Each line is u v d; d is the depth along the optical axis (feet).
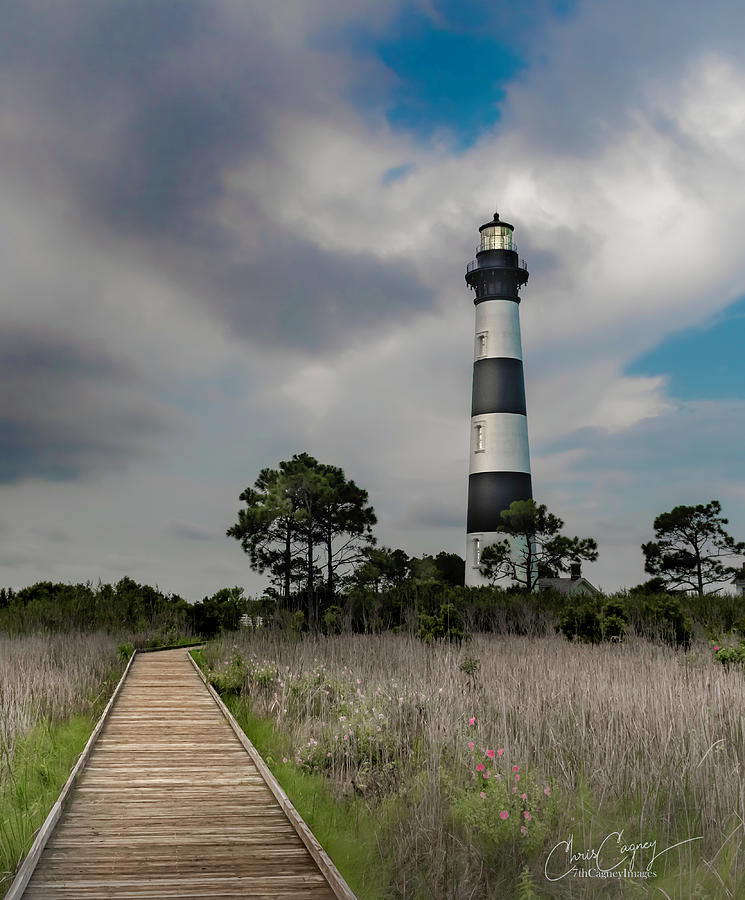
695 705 33.17
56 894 20.67
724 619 89.86
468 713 35.42
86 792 30.60
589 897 21.65
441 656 51.49
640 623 75.10
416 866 22.85
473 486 161.48
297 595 126.62
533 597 106.01
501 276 168.14
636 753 29.84
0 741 32.91
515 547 147.84
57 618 100.73
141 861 23.15
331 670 52.19
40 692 44.11
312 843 23.84
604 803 26.96
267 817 27.53
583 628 72.43
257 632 96.48
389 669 48.06
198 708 51.44
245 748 38.47
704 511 156.56
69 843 24.63
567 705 35.17
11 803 27.66
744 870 21.42
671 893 21.04
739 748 29.91
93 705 49.03
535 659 50.03
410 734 35.04
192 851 24.04
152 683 64.59
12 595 129.90
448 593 98.78
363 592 103.50
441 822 24.75
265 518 131.23
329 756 32.96
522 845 23.54
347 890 20.36
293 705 44.52
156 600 130.93
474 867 22.74
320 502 131.95
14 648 64.34
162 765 35.22
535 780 27.71
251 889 21.18
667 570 160.04
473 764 28.94
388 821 26.50
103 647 79.41
